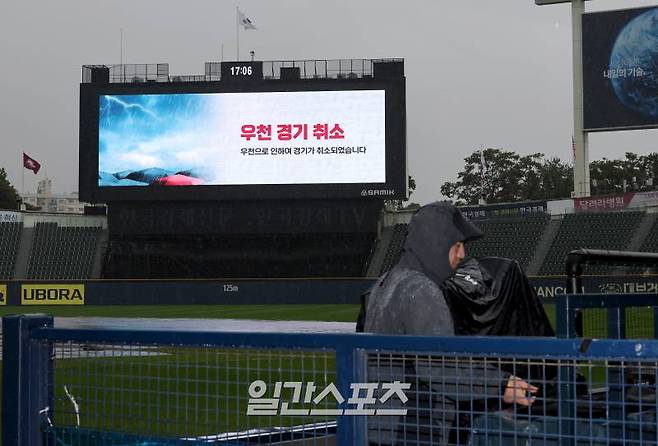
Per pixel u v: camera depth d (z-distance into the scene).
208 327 23.48
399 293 2.76
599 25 35.06
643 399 2.51
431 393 2.31
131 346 2.91
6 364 3.12
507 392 2.28
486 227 40.22
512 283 3.67
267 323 24.80
